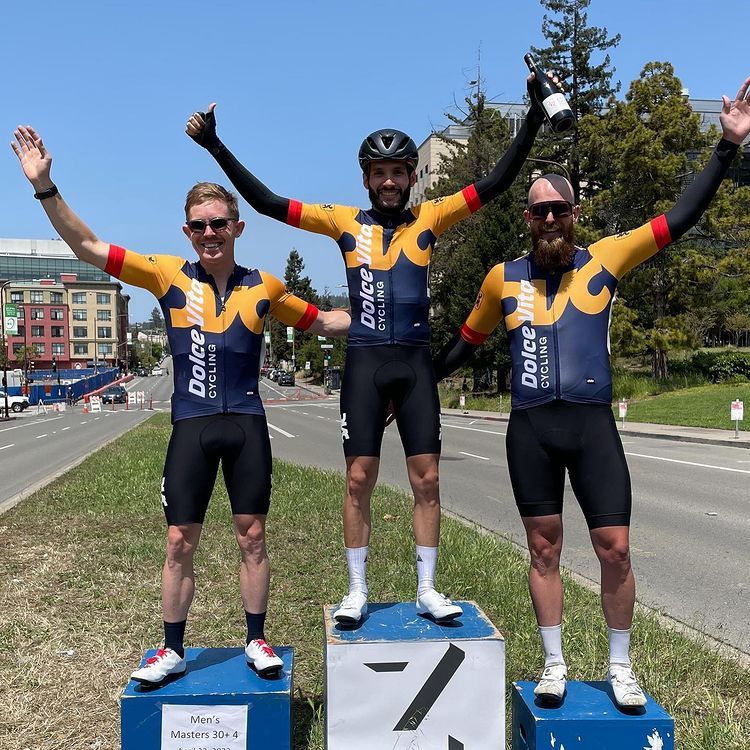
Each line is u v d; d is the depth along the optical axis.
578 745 2.69
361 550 3.36
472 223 35.34
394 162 3.49
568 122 3.21
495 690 2.87
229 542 6.70
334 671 2.82
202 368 3.25
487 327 3.47
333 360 65.81
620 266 3.25
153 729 2.82
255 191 3.57
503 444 17.58
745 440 16.58
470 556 5.86
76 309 104.56
